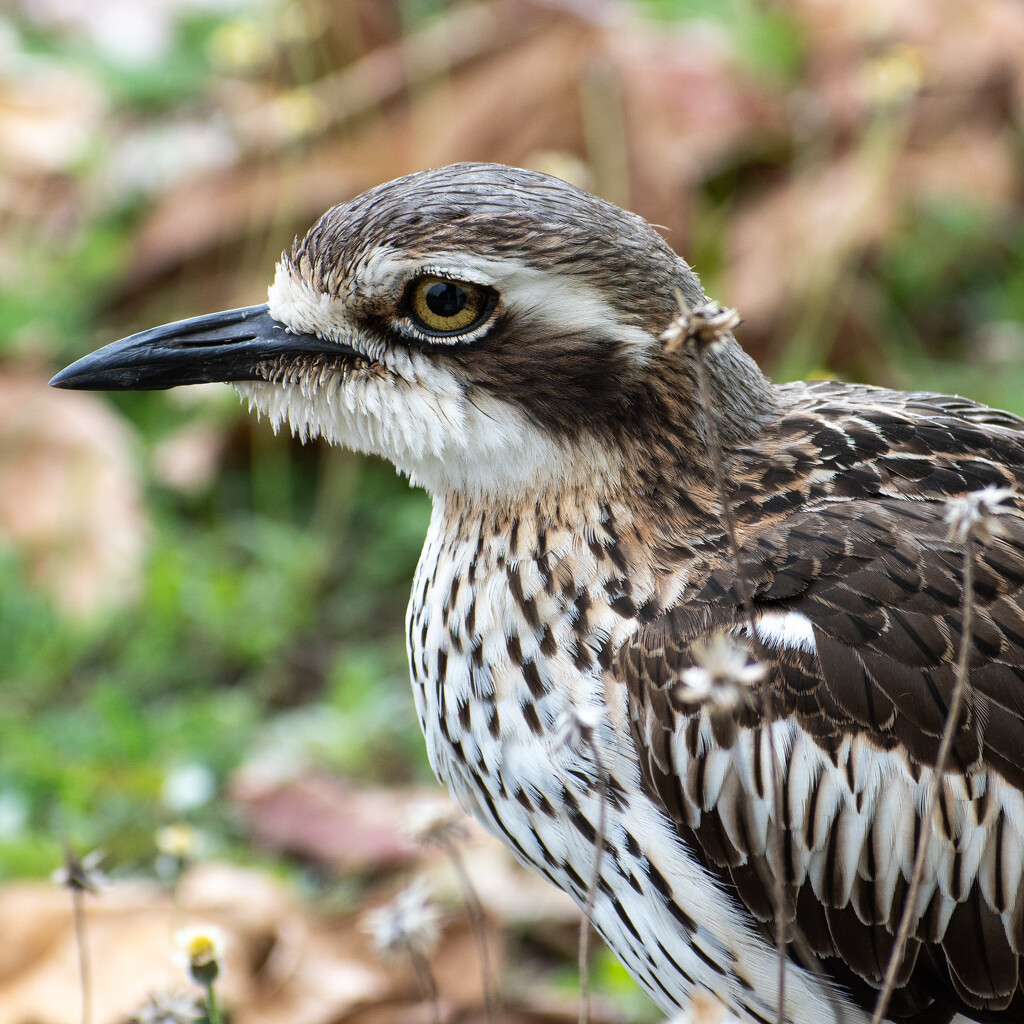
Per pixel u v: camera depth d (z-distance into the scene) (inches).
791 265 522.0
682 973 275.1
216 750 422.6
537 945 379.2
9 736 425.1
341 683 439.5
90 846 391.5
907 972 262.4
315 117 539.8
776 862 233.6
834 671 252.1
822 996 268.5
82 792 407.2
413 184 271.4
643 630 260.8
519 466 270.5
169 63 637.9
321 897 390.0
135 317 536.7
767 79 584.4
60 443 485.4
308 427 287.4
